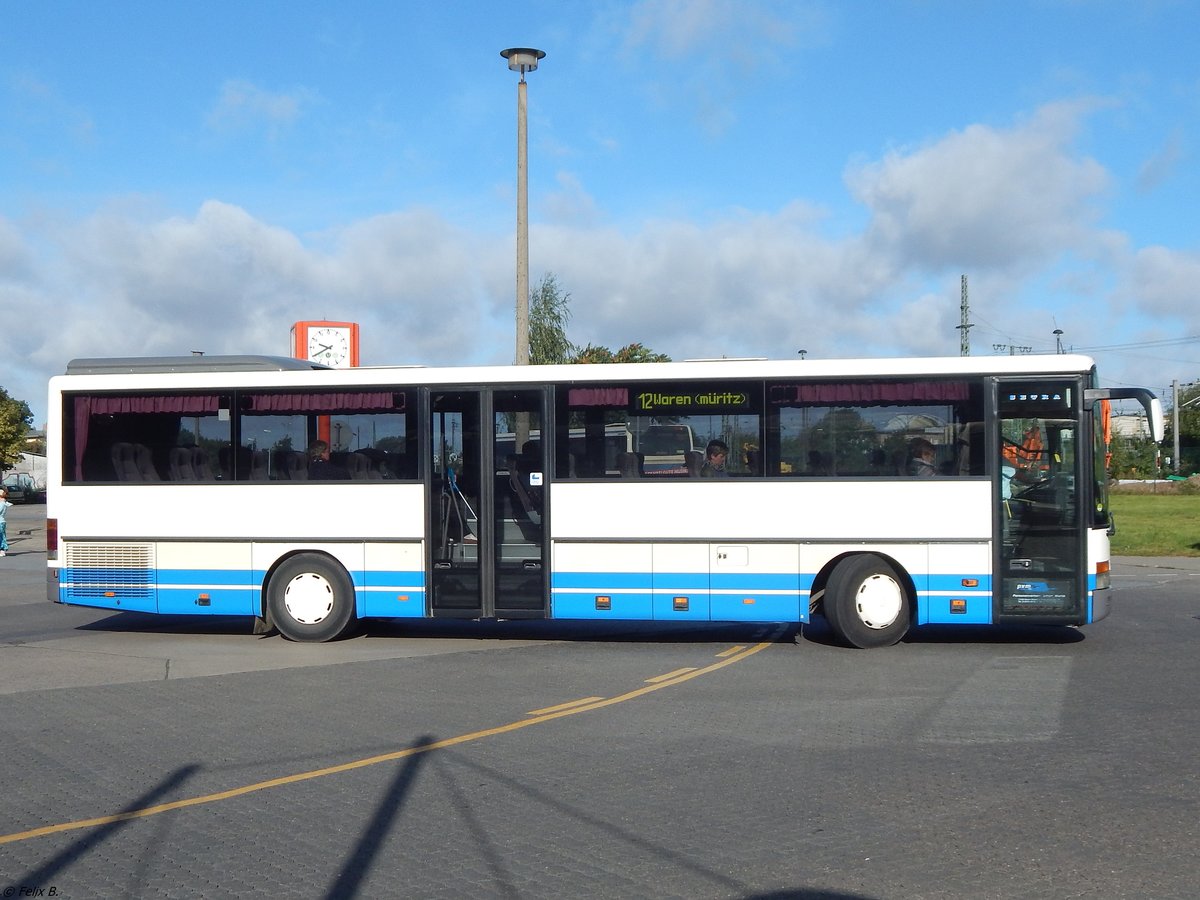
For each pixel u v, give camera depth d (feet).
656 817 20.54
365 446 42.91
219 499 43.52
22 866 18.31
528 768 24.12
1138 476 236.22
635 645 42.19
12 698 32.19
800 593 40.45
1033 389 39.78
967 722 28.07
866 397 40.42
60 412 44.57
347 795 22.22
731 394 41.01
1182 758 24.27
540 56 62.13
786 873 17.51
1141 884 16.87
